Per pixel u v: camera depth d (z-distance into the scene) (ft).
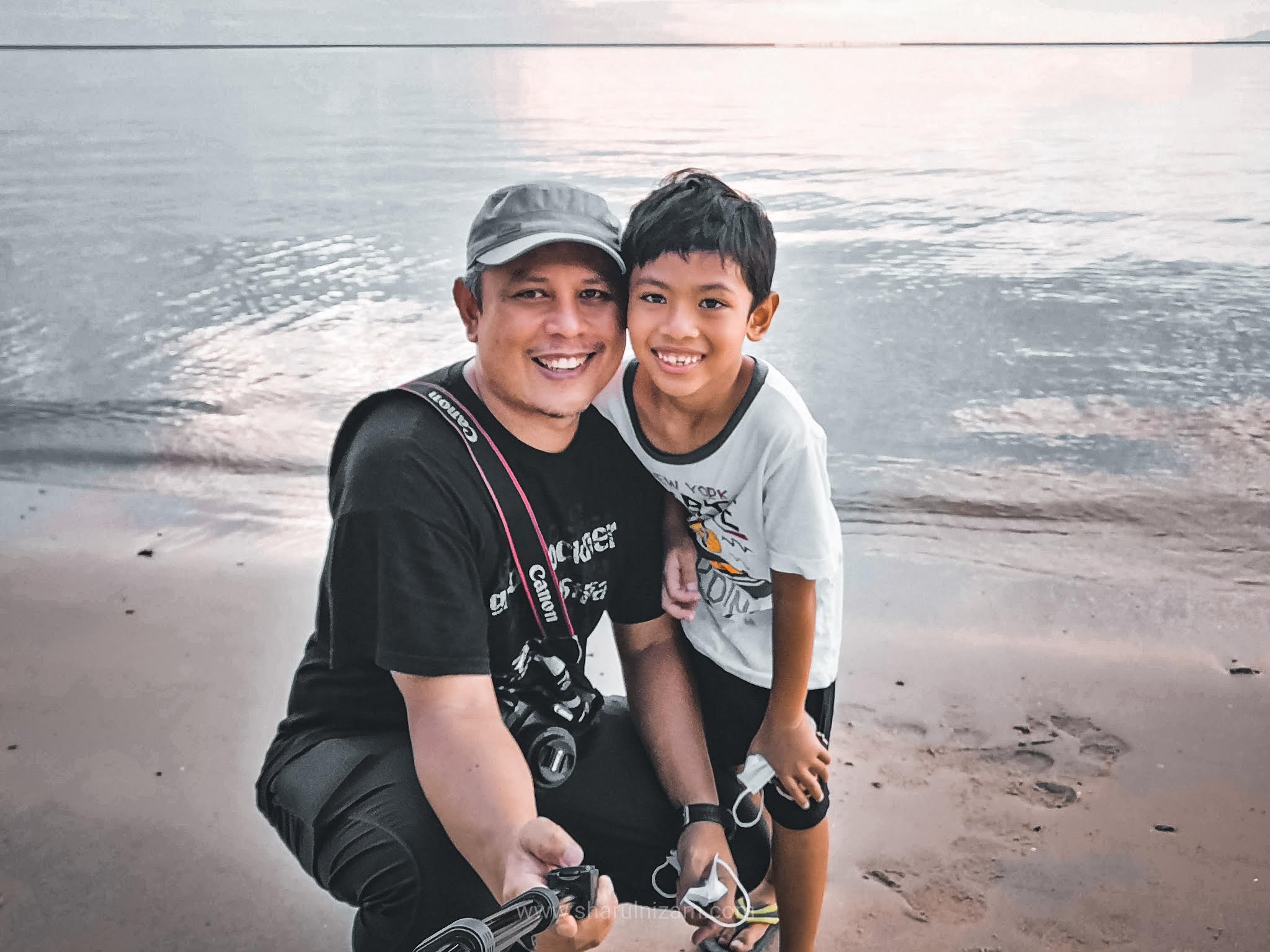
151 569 12.74
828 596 6.85
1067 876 7.88
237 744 9.55
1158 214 30.81
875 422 17.16
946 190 34.47
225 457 16.15
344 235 29.96
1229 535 13.51
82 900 7.80
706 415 6.35
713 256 5.79
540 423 6.15
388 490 5.80
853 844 8.21
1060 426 16.93
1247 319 21.94
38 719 9.90
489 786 5.50
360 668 6.21
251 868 8.11
